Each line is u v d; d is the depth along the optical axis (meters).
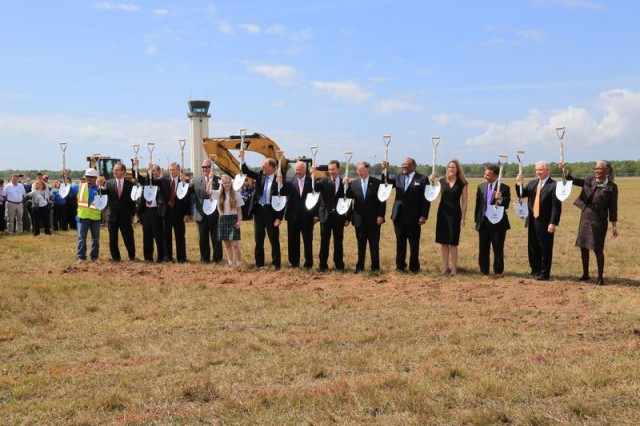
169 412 4.98
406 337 7.13
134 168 13.29
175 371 6.04
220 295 9.70
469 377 5.56
